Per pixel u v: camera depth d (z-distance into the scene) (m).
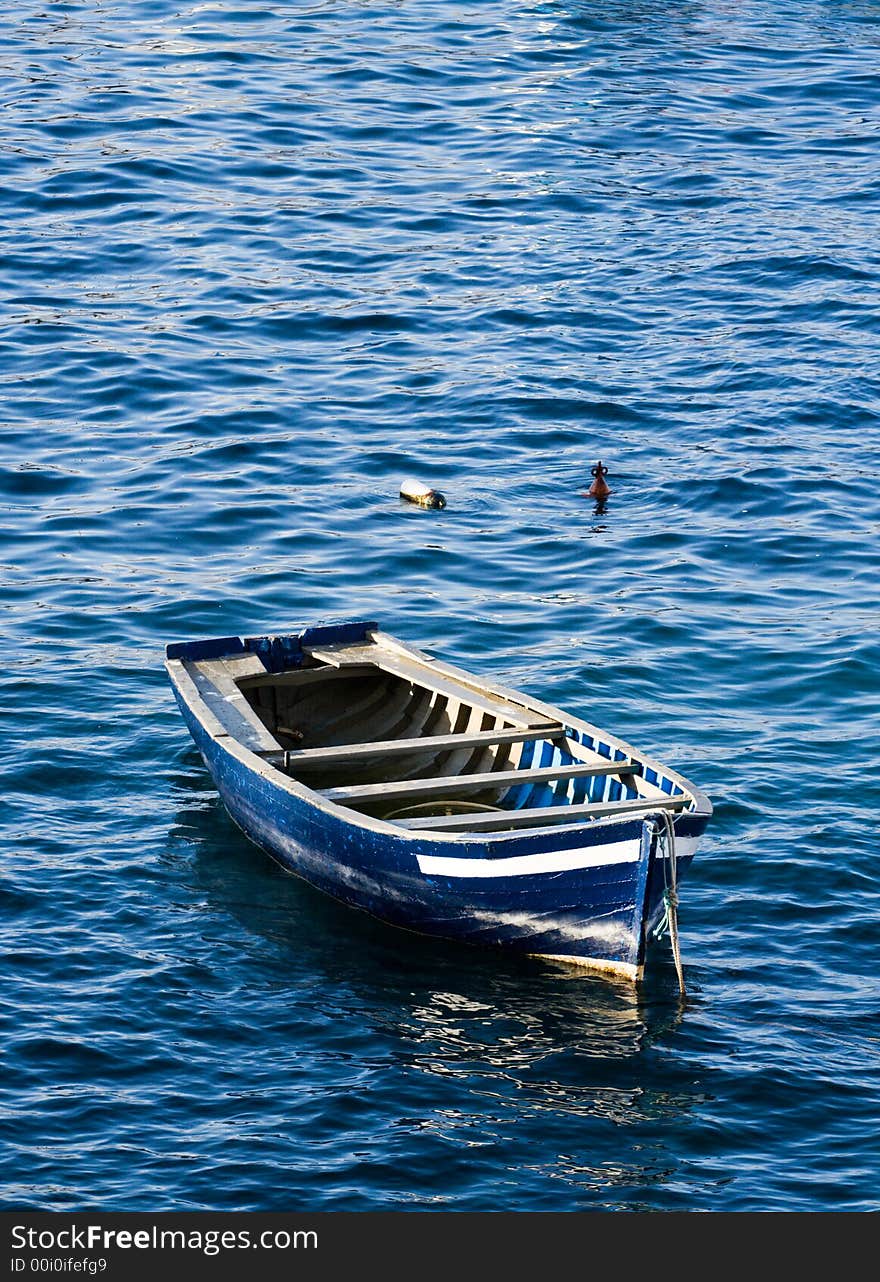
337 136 74.31
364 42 86.94
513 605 42.00
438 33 89.12
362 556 44.28
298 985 27.95
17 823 32.25
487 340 57.09
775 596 42.78
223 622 40.78
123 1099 24.86
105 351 55.22
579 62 85.56
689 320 58.69
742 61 87.25
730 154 74.06
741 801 33.44
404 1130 24.44
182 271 61.38
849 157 74.12
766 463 49.69
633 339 57.34
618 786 30.81
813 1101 25.23
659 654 39.66
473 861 27.97
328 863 30.14
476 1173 23.67
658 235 65.38
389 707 35.97
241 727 32.50
